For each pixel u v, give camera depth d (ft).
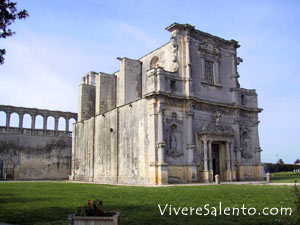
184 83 125.08
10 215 45.68
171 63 128.98
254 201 56.39
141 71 151.64
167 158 114.11
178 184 108.37
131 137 125.18
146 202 57.16
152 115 113.91
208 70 138.41
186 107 122.83
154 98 114.42
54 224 39.45
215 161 133.08
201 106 128.67
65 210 49.57
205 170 120.47
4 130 176.96
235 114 141.08
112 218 29.50
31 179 180.65
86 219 29.86
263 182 118.11
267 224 37.78
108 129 143.13
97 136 152.97
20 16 52.16
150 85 117.70
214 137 126.11
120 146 132.05
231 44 148.36
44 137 189.57
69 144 198.29
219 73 141.28
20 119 183.32
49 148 190.19
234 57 148.66
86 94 179.63
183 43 129.29
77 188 93.91
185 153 119.44
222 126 132.05
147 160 113.91
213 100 135.54
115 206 52.70
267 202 54.85
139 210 48.42
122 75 145.18
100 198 64.85
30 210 49.98
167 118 116.78
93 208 31.53
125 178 125.90
